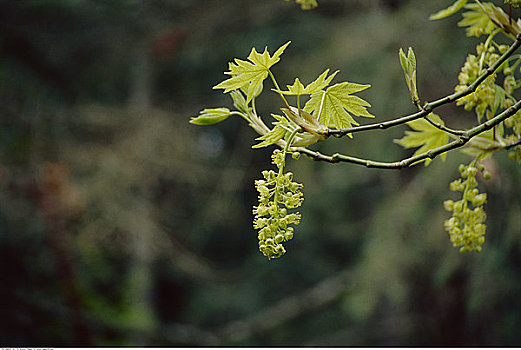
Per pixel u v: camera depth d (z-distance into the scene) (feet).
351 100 3.85
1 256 19.84
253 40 27.27
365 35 20.16
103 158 22.63
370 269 19.38
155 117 24.62
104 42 24.44
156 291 33.45
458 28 17.72
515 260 16.14
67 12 22.30
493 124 3.68
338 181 22.41
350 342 26.22
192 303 35.32
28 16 22.17
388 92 19.62
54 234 18.54
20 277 19.75
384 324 24.43
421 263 18.62
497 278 16.61
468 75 4.20
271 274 33.45
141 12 23.17
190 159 25.46
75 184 20.83
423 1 18.62
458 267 18.21
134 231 22.94
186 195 27.89
